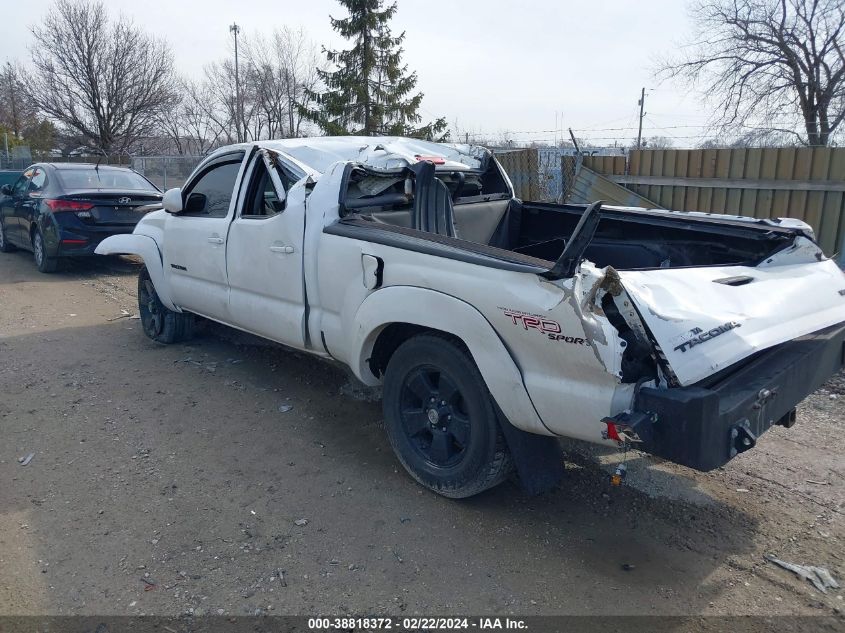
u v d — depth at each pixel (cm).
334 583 312
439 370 366
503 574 319
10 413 500
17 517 365
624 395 284
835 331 371
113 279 1020
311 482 402
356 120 2544
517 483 402
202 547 339
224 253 514
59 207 1001
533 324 305
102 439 458
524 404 320
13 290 937
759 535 348
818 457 431
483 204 538
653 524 359
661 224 466
